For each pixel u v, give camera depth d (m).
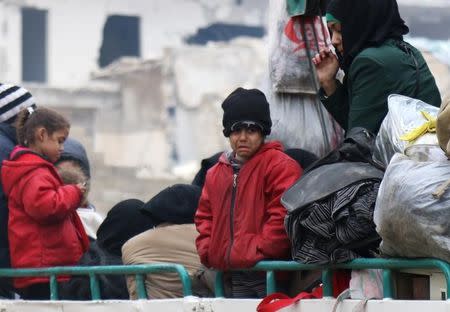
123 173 88.50
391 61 11.79
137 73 102.94
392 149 10.91
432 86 12.08
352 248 10.63
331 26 12.26
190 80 105.56
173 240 13.06
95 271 12.81
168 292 12.90
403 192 9.89
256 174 11.73
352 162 11.10
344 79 12.59
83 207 16.89
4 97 15.50
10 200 14.40
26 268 14.19
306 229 10.88
